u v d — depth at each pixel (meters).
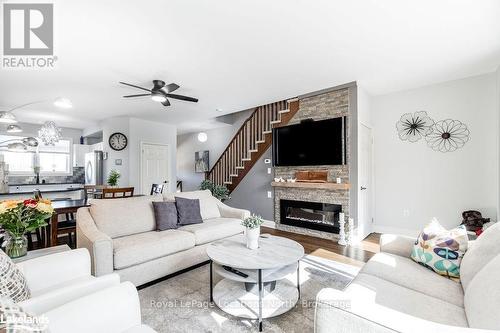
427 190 3.98
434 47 2.74
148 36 2.46
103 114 5.74
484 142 3.54
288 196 4.65
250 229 2.24
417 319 0.98
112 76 3.46
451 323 1.17
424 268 1.79
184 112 5.64
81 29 2.32
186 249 2.75
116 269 2.23
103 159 6.20
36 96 4.30
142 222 2.89
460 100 3.71
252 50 2.77
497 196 3.33
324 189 4.14
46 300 1.16
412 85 3.97
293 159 4.48
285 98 4.64
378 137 4.45
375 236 4.20
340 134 3.88
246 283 2.21
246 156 5.98
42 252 1.98
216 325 1.82
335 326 1.05
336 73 3.46
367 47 2.73
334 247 3.63
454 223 3.75
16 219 1.76
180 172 9.27
